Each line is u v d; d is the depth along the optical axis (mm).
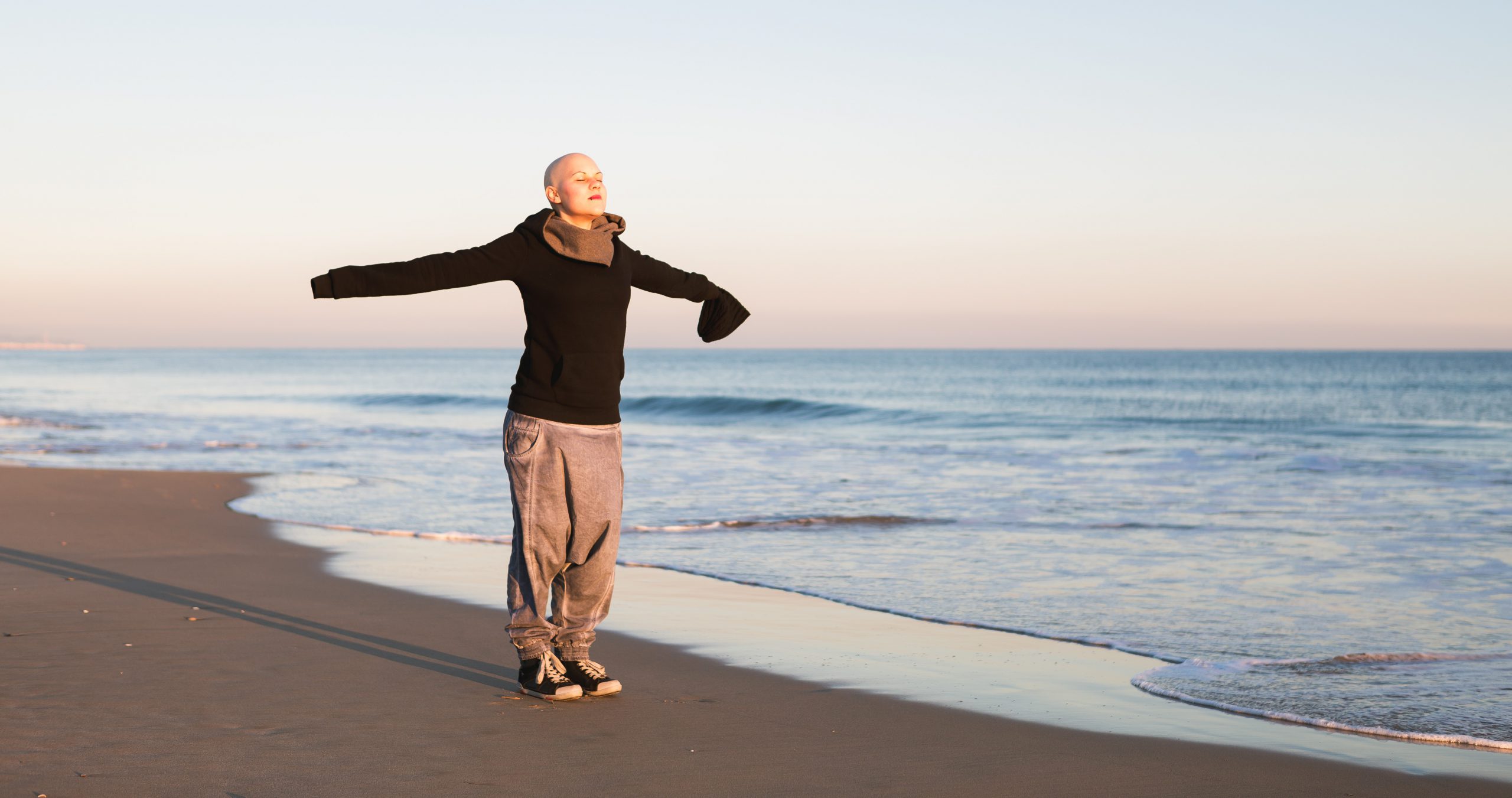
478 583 6484
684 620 5609
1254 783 3113
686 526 9344
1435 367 106750
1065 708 3980
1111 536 8914
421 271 3359
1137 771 3207
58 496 10758
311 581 6484
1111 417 31422
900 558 7820
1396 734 3658
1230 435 24688
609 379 3719
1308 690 4254
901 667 4621
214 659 4348
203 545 7887
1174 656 4941
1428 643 5266
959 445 20391
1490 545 8461
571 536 3805
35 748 3133
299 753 3152
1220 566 7488
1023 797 2949
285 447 18828
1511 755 3453
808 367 118000
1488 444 21828
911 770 3174
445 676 4195
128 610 5352
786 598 6324
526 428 3676
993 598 6359
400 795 2807
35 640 4625
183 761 3041
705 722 3654
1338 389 55781
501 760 3146
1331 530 9344
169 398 41656
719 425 28094
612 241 3672
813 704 3951
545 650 3939
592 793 2881
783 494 12055
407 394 44281
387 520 9719
